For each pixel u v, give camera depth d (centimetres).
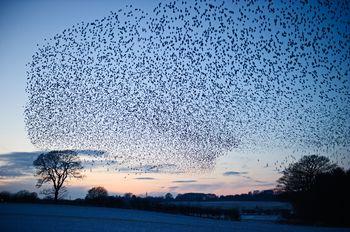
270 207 8762
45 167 6906
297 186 6188
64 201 7050
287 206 7481
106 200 7281
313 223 5366
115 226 3045
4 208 4997
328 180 5597
